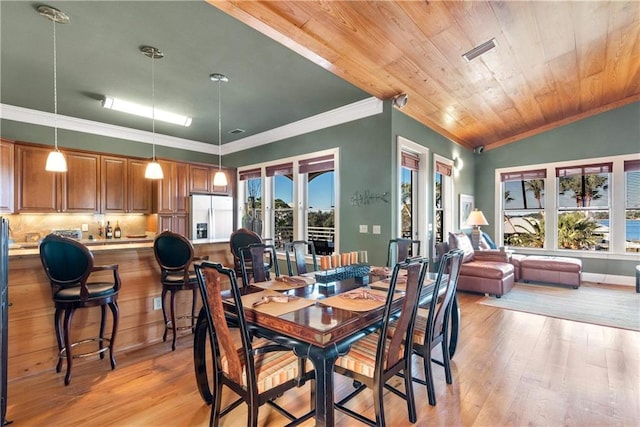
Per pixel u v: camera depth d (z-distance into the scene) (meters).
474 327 3.39
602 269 5.55
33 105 4.26
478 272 4.67
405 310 1.71
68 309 2.27
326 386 1.43
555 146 5.98
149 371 2.46
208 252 3.56
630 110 5.29
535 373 2.41
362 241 4.27
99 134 5.13
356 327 1.61
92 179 4.87
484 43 3.08
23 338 2.36
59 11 2.31
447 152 5.65
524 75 3.89
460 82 3.82
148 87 3.69
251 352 1.50
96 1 2.22
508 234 6.60
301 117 4.82
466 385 2.26
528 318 3.66
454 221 5.86
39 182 4.36
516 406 2.00
